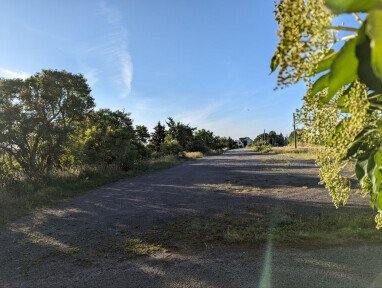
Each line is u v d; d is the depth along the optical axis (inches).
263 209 341.7
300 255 211.5
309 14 30.2
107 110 863.7
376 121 47.6
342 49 28.9
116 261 225.6
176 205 392.5
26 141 581.9
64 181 592.7
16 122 564.4
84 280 198.2
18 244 273.6
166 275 197.3
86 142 721.0
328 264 194.5
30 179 558.9
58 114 629.3
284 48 31.3
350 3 24.2
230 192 464.1
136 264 217.6
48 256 242.1
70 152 660.1
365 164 51.0
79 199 465.4
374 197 59.0
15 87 575.5
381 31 21.7
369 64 26.0
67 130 625.9
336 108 50.1
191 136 2142.0
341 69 29.9
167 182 618.8
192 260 217.5
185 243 252.2
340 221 274.4
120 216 351.6
